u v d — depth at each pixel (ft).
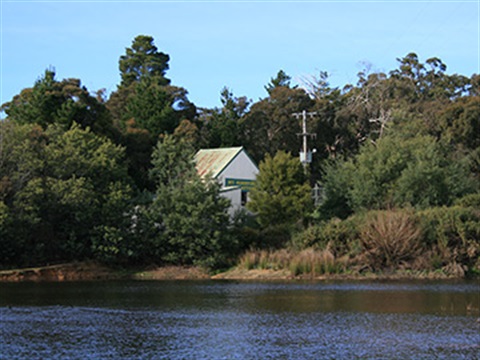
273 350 77.10
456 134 285.02
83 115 234.79
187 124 291.38
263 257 181.88
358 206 209.36
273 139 325.62
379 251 175.01
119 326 92.94
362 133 346.95
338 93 401.29
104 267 181.88
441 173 207.31
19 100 264.72
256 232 195.62
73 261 181.57
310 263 174.19
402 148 216.54
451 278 169.68
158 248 188.55
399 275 172.14
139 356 73.56
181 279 173.17
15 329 89.86
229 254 189.47
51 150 183.21
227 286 151.23
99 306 114.32
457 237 176.86
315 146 327.26
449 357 74.02
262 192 207.10
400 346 79.66
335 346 79.66
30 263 178.40
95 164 187.52
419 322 97.25
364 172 211.00
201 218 185.06
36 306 113.91
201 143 307.99
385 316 102.83
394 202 203.82
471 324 95.45
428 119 320.50
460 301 120.78
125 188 189.37
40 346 78.54
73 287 148.77
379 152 214.69
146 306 114.52
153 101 288.51
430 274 172.45
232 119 321.11
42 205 175.94
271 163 209.87
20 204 170.09
